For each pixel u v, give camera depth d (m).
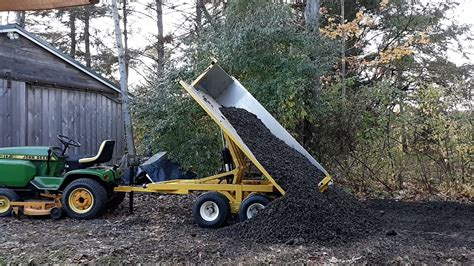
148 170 7.45
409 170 8.55
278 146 5.90
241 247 4.41
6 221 5.76
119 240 4.71
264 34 7.89
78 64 9.40
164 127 8.02
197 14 15.02
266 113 6.58
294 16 9.27
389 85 8.84
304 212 4.77
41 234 5.00
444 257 4.08
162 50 16.19
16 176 6.08
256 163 5.12
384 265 3.84
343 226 4.82
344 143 8.54
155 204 7.08
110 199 6.29
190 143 7.95
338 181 8.55
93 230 5.22
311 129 8.51
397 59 13.77
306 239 4.57
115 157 10.35
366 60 13.86
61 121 9.10
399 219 6.06
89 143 9.72
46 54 8.84
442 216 6.34
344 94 8.88
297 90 7.63
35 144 8.55
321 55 8.41
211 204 5.46
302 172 5.47
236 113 6.06
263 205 5.28
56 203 5.99
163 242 4.63
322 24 13.64
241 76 8.27
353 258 4.01
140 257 4.04
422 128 8.45
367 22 13.26
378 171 8.60
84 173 6.02
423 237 4.93
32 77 8.52
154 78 9.05
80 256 4.04
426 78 14.59
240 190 5.51
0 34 8.02
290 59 8.05
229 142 5.61
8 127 8.06
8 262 3.86
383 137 8.56
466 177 8.27
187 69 8.18
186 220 5.87
